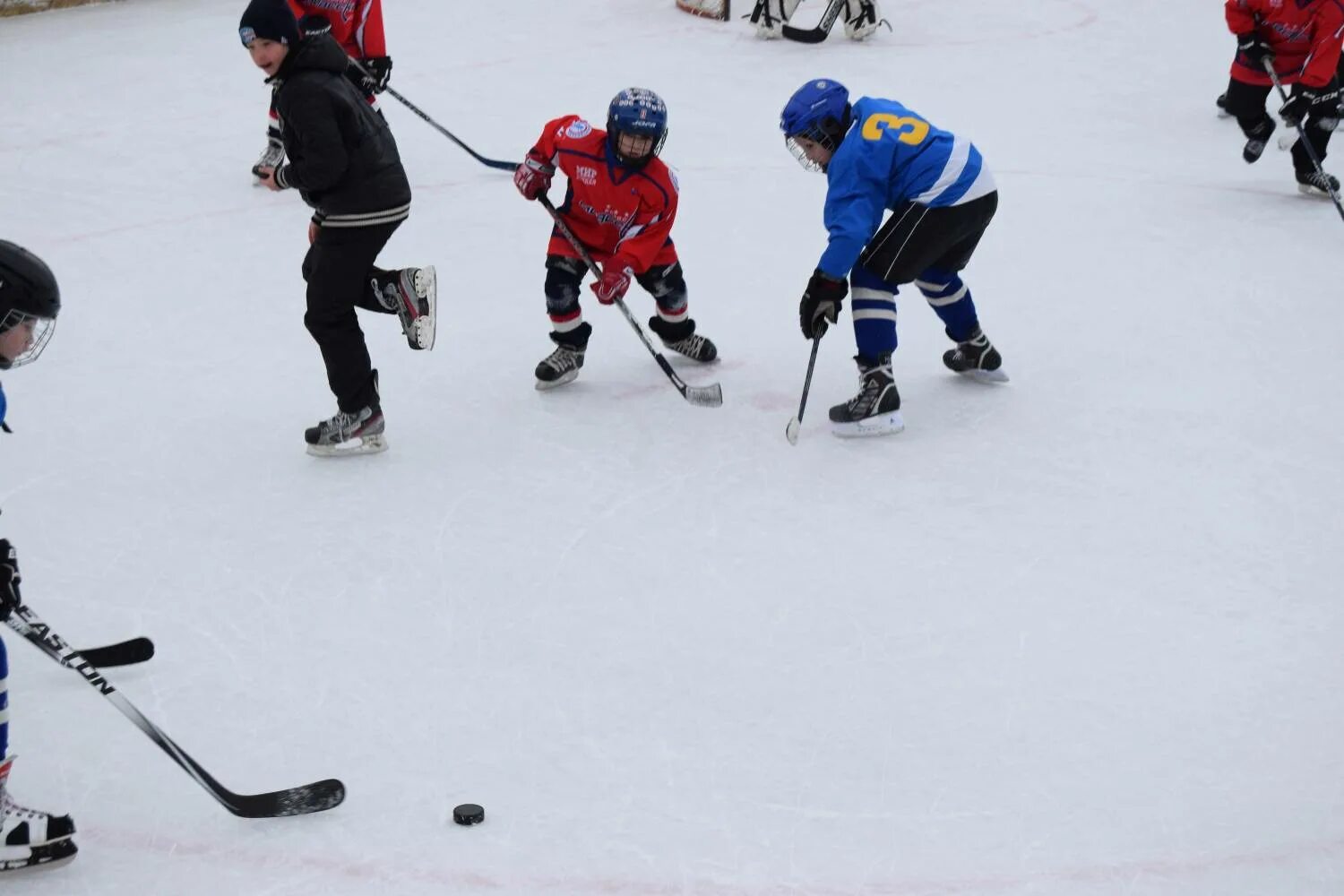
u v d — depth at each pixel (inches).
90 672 228.1
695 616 294.7
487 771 247.8
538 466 359.9
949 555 317.4
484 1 915.4
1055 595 301.4
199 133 645.3
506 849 228.7
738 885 220.2
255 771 247.4
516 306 464.8
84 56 775.7
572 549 320.8
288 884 221.8
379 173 343.3
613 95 705.6
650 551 319.9
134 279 484.7
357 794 242.1
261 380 410.9
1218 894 218.5
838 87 360.8
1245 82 557.3
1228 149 620.1
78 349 429.1
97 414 388.2
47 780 245.1
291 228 534.9
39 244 514.0
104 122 658.8
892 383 369.4
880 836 231.0
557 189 577.9
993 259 499.2
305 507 340.2
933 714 262.5
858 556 317.4
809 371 360.2
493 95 706.2
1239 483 346.0
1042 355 423.5
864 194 350.3
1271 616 292.4
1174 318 446.0
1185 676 273.3
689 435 377.1
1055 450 365.4
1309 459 356.8
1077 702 265.9
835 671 275.9
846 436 373.4
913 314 458.6
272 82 336.5
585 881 221.6
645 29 845.8
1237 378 402.9
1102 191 566.3
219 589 305.4
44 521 331.9
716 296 472.4
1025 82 730.2
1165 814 235.9
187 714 263.0
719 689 270.7
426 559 316.8
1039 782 243.9
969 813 236.5
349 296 349.7
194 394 401.4
